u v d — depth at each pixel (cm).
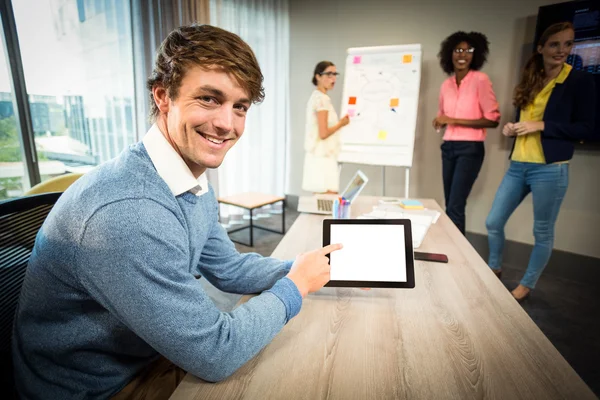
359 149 284
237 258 94
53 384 66
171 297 55
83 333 65
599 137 229
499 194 221
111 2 235
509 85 273
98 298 56
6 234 72
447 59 264
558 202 198
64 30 216
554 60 185
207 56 58
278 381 60
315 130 285
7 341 70
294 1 373
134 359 76
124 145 257
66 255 56
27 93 206
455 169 261
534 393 57
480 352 67
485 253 304
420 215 150
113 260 52
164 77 62
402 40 320
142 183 59
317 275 78
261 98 69
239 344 59
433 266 108
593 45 220
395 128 274
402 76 273
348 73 289
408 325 76
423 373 62
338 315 80
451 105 261
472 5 281
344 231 88
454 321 78
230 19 322
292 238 130
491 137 286
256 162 378
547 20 237
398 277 82
